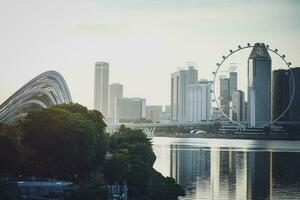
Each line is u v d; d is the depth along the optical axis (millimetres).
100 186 189500
